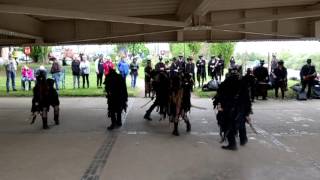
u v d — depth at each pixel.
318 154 8.15
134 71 22.28
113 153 8.25
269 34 15.34
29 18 14.40
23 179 6.59
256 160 7.68
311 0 14.03
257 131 10.55
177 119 10.05
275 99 17.61
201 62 21.92
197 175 6.75
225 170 7.03
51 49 47.59
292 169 7.09
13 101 17.30
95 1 11.25
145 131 10.62
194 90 20.61
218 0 12.12
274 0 13.66
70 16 10.16
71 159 7.80
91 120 12.45
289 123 11.75
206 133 10.32
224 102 8.37
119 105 10.91
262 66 17.42
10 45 17.20
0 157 7.98
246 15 15.48
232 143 8.50
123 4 12.12
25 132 10.57
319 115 13.23
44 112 11.02
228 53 33.88
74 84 21.69
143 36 16.97
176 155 8.06
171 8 13.52
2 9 9.41
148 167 7.22
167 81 11.84
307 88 18.22
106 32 16.11
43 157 7.96
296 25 15.80
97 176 6.71
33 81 23.39
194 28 11.52
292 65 36.91
